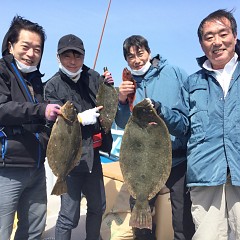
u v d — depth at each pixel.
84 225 2.15
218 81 1.42
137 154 1.39
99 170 1.75
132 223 1.36
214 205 1.41
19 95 1.40
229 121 1.36
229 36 1.38
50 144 1.33
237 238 1.38
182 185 1.70
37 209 1.55
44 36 1.51
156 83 1.82
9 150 1.36
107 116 1.71
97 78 1.79
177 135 1.52
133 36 1.87
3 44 1.49
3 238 1.40
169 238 1.93
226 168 1.34
